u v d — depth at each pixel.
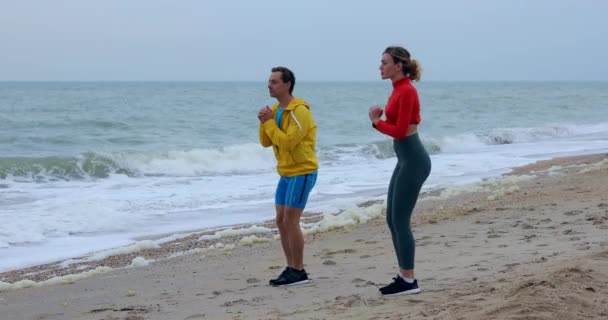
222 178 16.89
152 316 5.65
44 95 65.50
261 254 8.44
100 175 17.28
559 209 9.55
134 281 7.26
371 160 21.02
